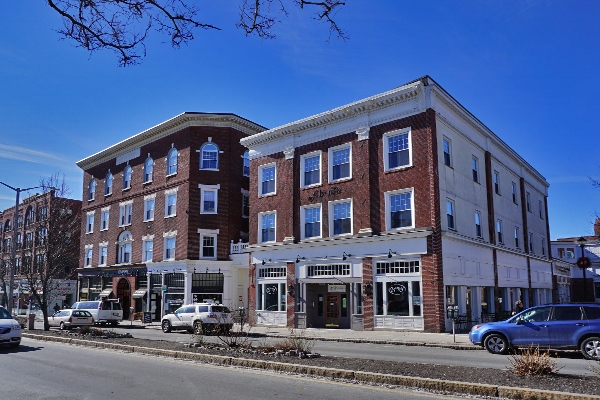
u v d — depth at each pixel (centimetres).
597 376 950
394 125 2711
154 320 3891
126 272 4238
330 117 2967
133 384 984
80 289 4766
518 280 3494
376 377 965
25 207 5616
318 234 2984
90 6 571
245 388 926
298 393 876
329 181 2953
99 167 4844
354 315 2678
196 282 3728
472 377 936
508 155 3688
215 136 3919
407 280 2522
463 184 2864
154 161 4197
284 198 3180
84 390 932
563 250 6106
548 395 782
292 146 3186
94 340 1861
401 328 2498
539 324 1518
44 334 2264
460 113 2892
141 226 4206
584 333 1438
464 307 2630
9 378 1091
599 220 3183
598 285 5841
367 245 2702
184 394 877
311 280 2905
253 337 2294
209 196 3853
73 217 4181
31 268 2961
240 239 3806
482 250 2961
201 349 1455
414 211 2559
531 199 4188
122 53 594
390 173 2684
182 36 605
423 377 940
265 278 3200
